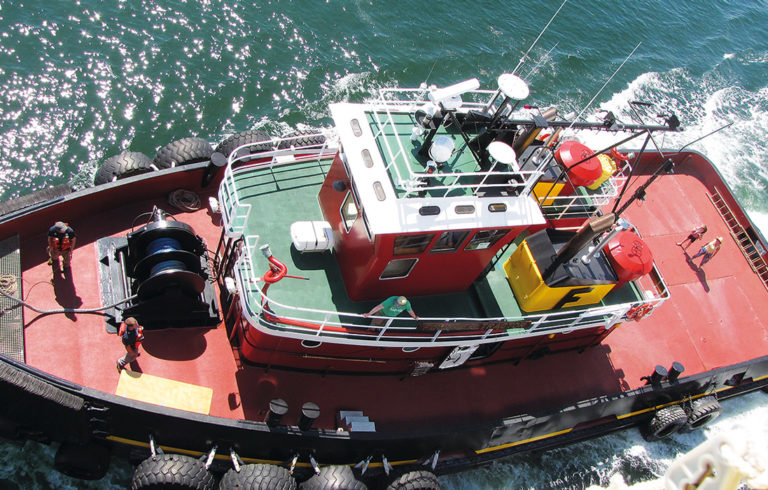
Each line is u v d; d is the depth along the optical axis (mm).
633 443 15195
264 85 19281
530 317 12094
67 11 18781
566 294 12375
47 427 10219
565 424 13703
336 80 20125
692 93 24609
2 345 10273
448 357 12258
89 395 9922
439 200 10258
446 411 12625
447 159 10344
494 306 12289
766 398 17031
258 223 11922
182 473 10297
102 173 13539
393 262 10656
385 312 10789
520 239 13547
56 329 10898
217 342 11695
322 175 13117
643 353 15070
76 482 11430
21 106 16750
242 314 10961
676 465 3061
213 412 11031
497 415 12969
